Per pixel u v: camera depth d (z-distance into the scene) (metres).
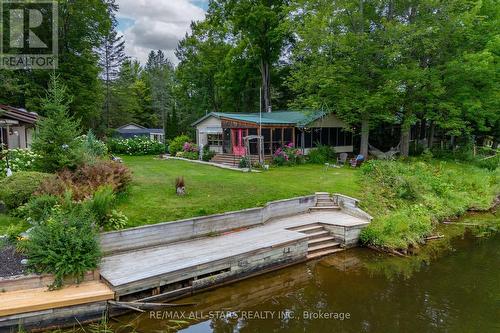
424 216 12.92
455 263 9.89
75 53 26.83
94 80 27.59
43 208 8.13
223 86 34.09
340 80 22.47
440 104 21.45
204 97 39.09
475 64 20.14
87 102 26.80
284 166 20.61
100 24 27.66
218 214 9.92
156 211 9.73
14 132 18.52
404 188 14.64
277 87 36.41
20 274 6.50
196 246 8.82
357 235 11.04
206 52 36.78
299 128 23.20
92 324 6.25
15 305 5.80
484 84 22.89
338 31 22.16
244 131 21.97
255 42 31.45
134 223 8.88
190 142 27.03
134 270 7.23
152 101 56.25
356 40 21.11
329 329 6.53
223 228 10.03
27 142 19.58
